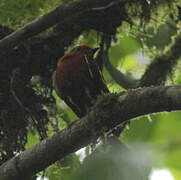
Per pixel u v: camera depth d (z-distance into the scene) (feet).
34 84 32.42
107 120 21.54
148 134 37.42
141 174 30.32
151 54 35.22
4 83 31.94
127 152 30.66
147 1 31.60
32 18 32.32
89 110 22.17
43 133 32.22
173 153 39.29
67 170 34.35
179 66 34.91
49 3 31.65
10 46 24.98
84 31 32.63
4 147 31.89
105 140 26.73
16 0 31.73
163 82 34.71
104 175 30.07
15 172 22.80
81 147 22.47
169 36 35.22
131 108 20.94
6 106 32.01
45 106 32.78
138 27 33.14
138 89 21.17
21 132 32.17
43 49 32.14
